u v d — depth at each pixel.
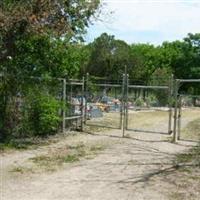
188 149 15.99
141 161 13.60
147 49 80.19
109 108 28.95
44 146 15.76
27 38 16.78
